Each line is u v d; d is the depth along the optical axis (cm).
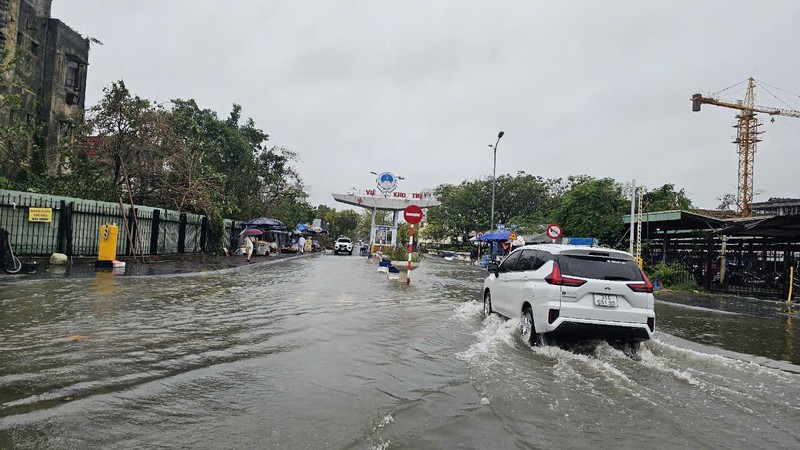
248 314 903
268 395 457
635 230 2516
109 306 907
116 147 2100
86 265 1606
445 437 375
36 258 1559
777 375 591
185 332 720
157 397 440
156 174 2292
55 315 796
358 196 4588
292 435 368
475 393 484
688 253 2208
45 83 2492
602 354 678
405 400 457
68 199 1661
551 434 387
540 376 550
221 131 3344
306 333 748
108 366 529
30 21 2419
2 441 339
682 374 580
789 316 1284
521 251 866
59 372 499
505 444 366
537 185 5350
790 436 399
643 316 673
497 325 881
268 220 3172
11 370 501
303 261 2914
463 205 5544
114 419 386
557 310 671
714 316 1230
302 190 4200
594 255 710
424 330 816
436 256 5756
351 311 980
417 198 4622
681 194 3183
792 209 4772
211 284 1376
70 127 2203
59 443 339
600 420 420
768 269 2470
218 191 2800
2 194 1483
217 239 2689
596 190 2800
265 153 3869
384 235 5272
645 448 367
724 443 380
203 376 509
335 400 450
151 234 2072
